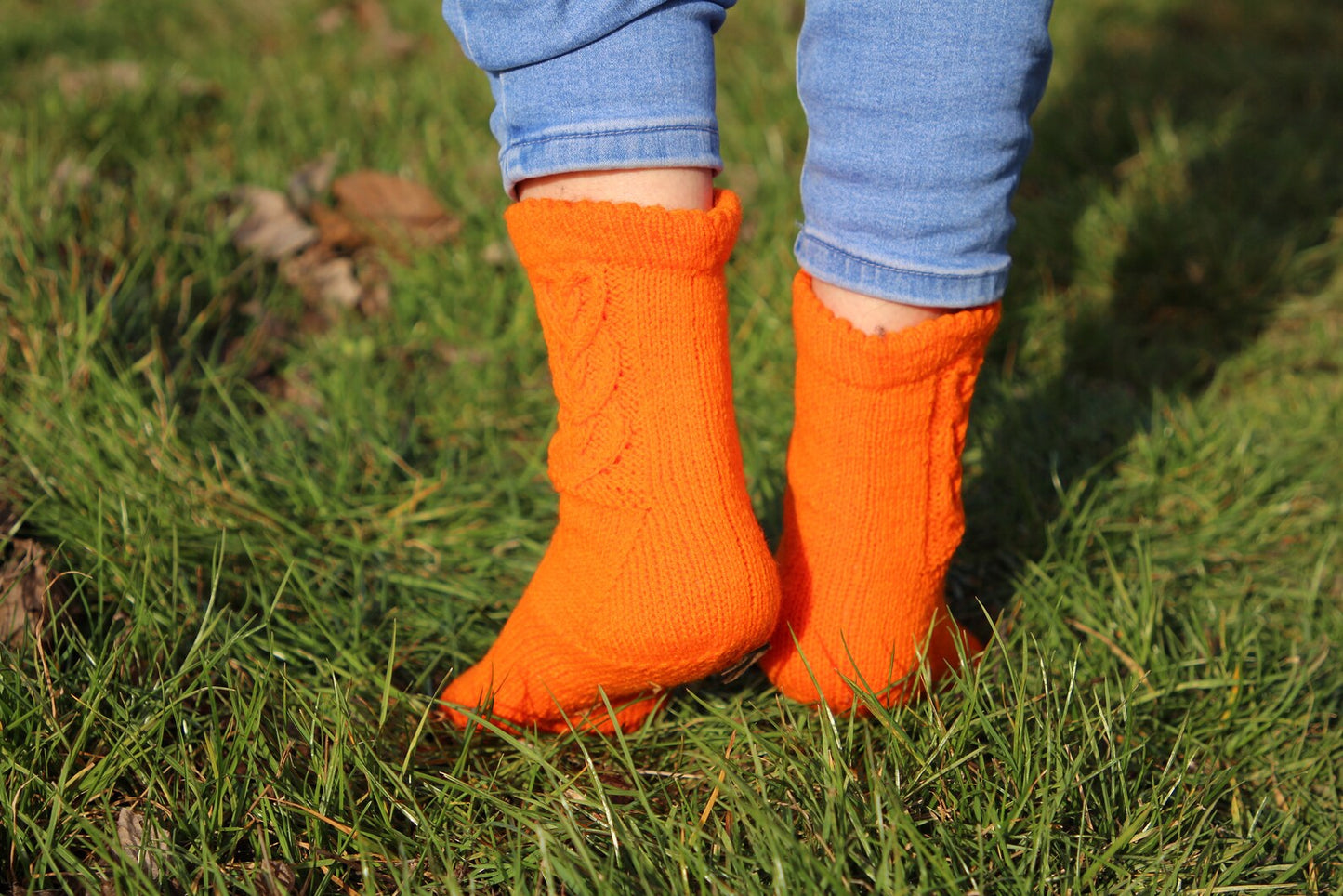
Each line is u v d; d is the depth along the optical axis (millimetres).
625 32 984
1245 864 1066
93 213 1965
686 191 1026
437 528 1614
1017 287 2238
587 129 990
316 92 2758
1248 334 2172
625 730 1249
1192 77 3217
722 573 1032
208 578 1396
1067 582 1432
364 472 1706
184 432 1633
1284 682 1368
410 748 1105
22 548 1306
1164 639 1436
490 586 1518
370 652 1355
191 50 3076
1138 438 1794
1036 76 1041
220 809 1015
